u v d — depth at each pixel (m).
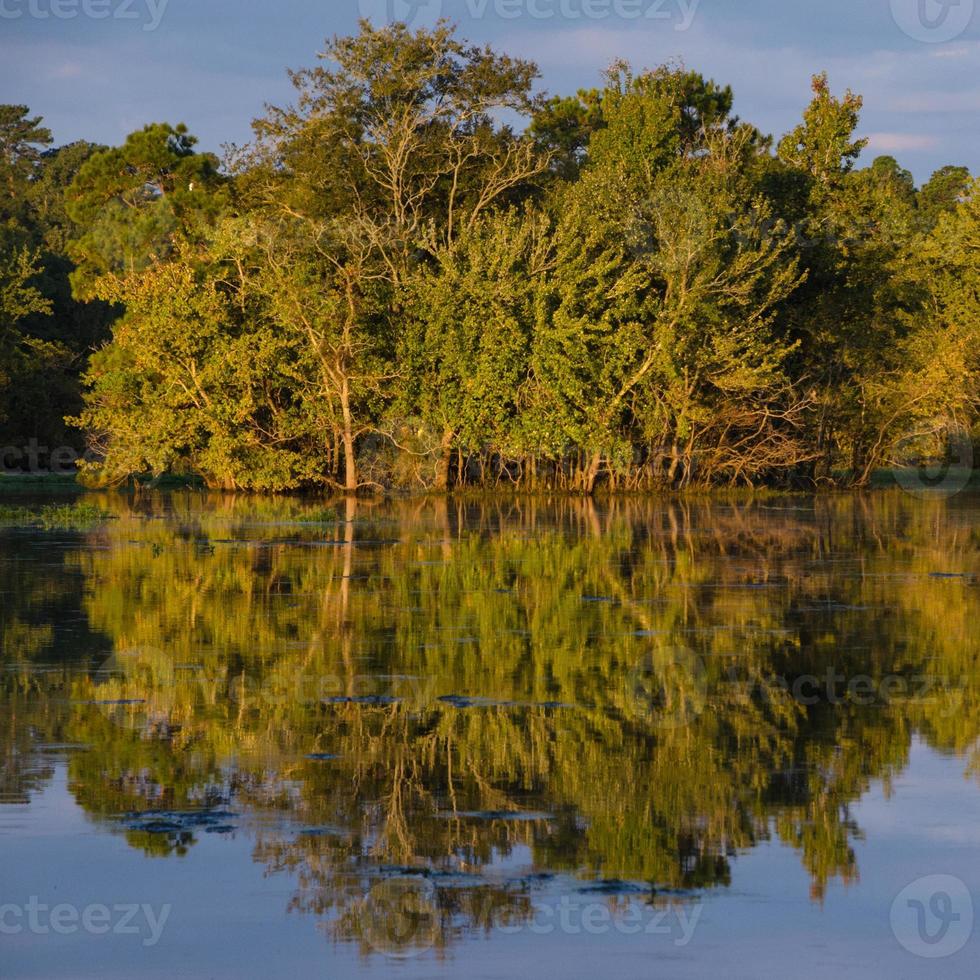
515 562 46.28
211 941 13.04
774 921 13.50
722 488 97.81
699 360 89.00
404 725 21.25
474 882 14.47
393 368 89.25
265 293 88.38
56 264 146.12
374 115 99.00
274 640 29.31
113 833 15.95
